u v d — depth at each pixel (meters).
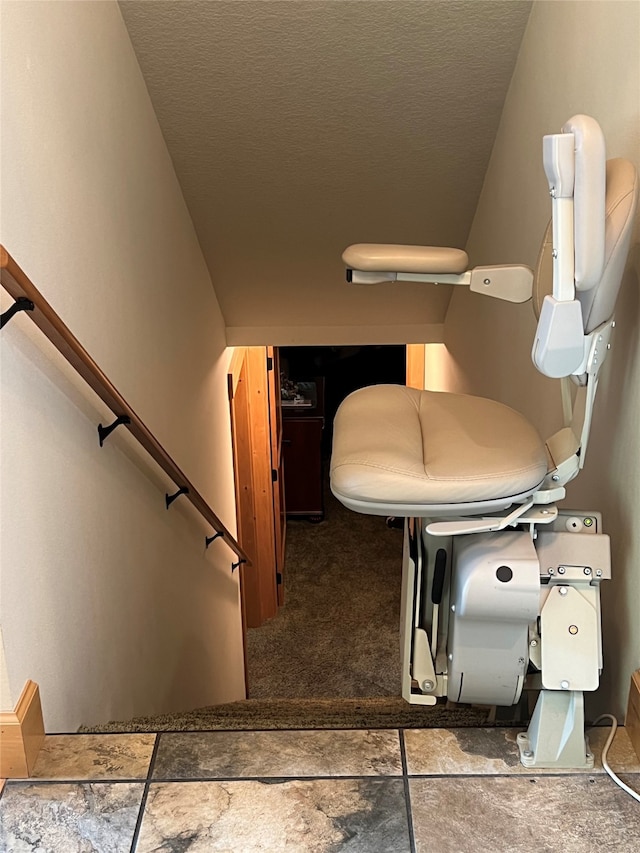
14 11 1.49
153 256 2.61
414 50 2.46
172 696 2.70
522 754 1.46
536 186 2.25
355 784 1.41
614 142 1.63
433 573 1.60
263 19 2.35
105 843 1.30
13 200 1.45
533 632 1.50
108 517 2.01
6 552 1.39
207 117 2.74
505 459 1.45
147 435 2.09
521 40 2.42
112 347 2.09
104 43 2.11
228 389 4.35
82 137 1.88
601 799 1.38
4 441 1.39
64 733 1.56
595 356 1.35
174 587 2.79
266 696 4.50
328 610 5.23
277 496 5.20
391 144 2.88
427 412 1.72
